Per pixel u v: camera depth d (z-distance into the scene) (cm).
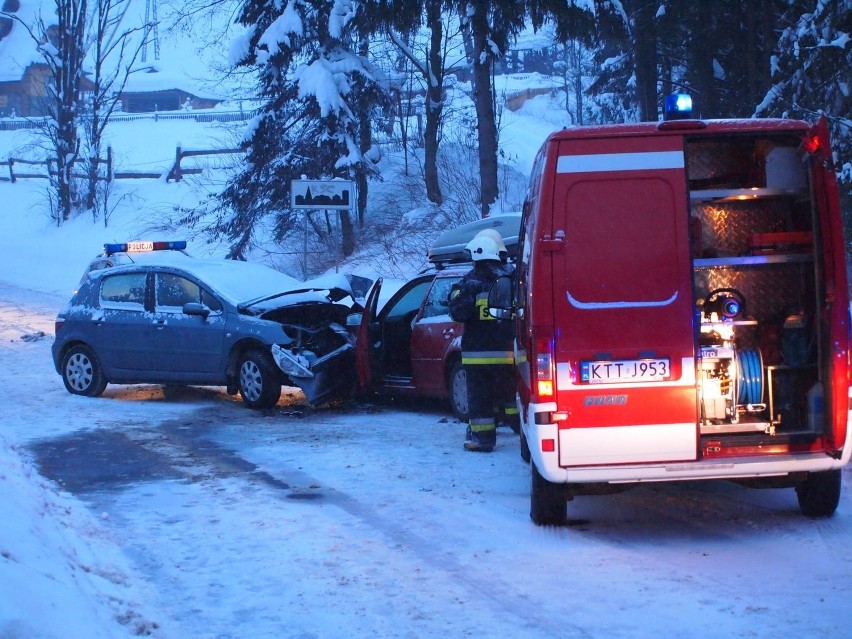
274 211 2528
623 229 600
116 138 5272
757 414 643
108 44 4097
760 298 690
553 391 598
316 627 484
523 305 686
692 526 655
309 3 2333
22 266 3281
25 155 5116
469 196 2355
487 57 2002
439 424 1063
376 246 2331
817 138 605
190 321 1191
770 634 457
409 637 468
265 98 2500
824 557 575
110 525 671
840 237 605
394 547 618
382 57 2717
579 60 3741
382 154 2756
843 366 602
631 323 596
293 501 738
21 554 473
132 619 464
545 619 488
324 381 1135
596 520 677
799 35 1545
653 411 595
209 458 896
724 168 722
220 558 599
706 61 1992
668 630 467
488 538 634
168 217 3431
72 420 1093
